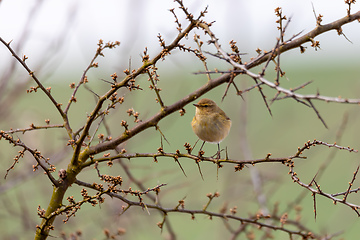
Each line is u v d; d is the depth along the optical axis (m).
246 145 12.07
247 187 12.06
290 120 14.77
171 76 12.70
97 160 6.97
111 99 6.83
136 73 6.72
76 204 6.73
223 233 11.68
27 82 10.19
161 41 6.64
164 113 7.07
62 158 10.72
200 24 6.40
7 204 10.71
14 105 10.80
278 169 13.02
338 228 11.62
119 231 8.79
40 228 6.80
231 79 6.20
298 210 9.57
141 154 6.95
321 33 7.16
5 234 10.86
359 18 7.17
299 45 7.11
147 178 10.16
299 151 6.51
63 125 7.21
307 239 7.75
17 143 6.60
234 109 13.12
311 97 4.66
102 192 6.80
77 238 8.67
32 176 10.77
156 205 7.41
